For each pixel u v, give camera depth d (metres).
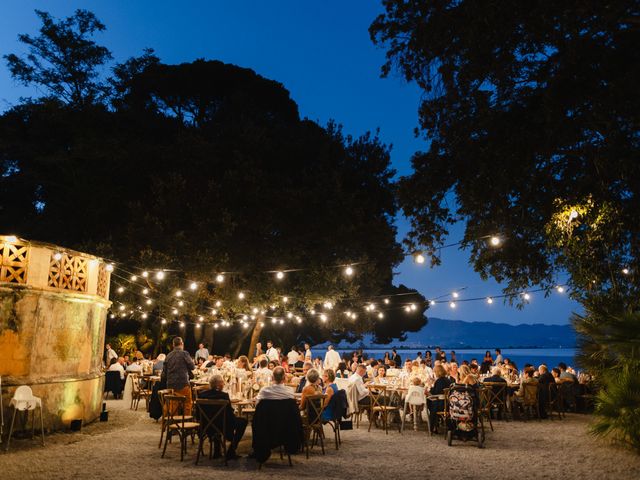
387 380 14.62
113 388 18.30
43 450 9.22
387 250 28.09
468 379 10.50
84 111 30.95
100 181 26.72
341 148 31.25
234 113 31.62
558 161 12.86
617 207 11.54
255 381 13.06
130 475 7.52
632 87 10.45
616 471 7.93
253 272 23.67
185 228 23.61
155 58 36.78
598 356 10.52
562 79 11.35
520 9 11.30
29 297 10.60
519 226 13.95
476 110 13.12
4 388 10.02
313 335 37.31
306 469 8.05
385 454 9.28
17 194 32.22
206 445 9.92
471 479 7.45
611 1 10.48
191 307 22.88
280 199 24.47
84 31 34.53
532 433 11.76
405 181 14.59
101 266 13.27
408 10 14.01
